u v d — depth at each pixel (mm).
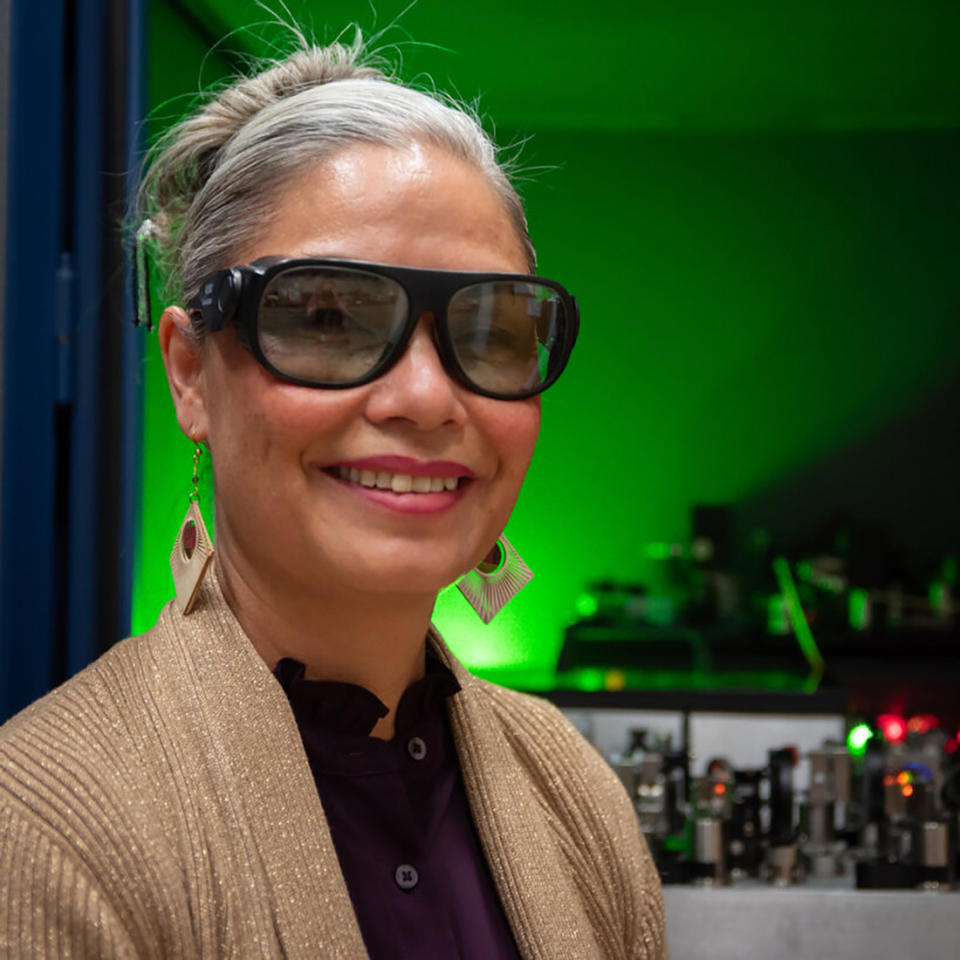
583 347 3037
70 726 640
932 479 3029
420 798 747
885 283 3020
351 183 648
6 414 1241
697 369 3039
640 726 2205
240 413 651
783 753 1787
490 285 657
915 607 2912
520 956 744
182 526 739
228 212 680
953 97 2818
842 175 2996
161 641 700
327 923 632
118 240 1265
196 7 1622
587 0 2207
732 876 1746
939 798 1756
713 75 2658
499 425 667
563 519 3041
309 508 646
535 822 781
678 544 3035
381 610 684
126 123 1271
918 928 1621
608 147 2990
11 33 1227
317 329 630
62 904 574
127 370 1272
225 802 639
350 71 765
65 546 1273
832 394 3041
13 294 1240
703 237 3020
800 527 3041
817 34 2406
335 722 701
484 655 2910
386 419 634
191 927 607
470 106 819
